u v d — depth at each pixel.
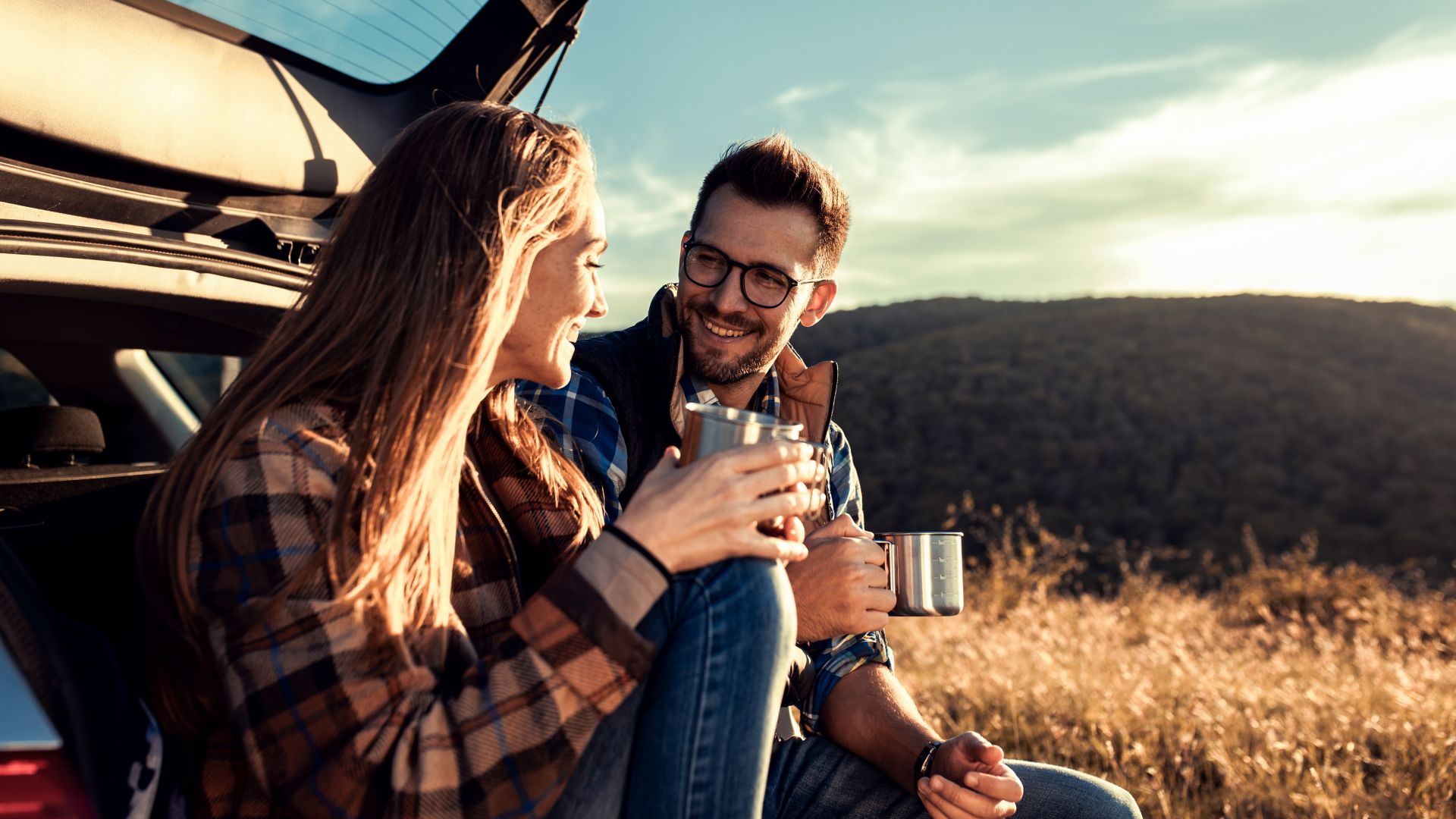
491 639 1.29
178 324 1.96
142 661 1.15
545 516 1.46
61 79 1.35
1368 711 3.70
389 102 1.99
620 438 1.92
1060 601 7.27
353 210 1.24
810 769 1.81
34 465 1.82
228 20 1.64
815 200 2.09
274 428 1.11
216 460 1.08
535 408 1.78
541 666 1.04
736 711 1.17
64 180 1.41
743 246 2.05
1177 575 18.19
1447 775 3.02
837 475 2.23
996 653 4.69
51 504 1.66
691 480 1.17
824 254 2.17
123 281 1.48
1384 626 6.59
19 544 1.46
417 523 1.11
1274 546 22.66
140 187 1.54
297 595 1.03
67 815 0.87
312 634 1.01
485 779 1.00
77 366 2.13
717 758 1.16
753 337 2.11
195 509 1.06
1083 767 3.28
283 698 1.00
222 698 1.04
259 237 1.75
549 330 1.30
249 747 1.00
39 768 0.86
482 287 1.15
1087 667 4.57
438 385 1.13
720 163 2.14
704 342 2.11
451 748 1.01
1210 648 5.86
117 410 2.22
